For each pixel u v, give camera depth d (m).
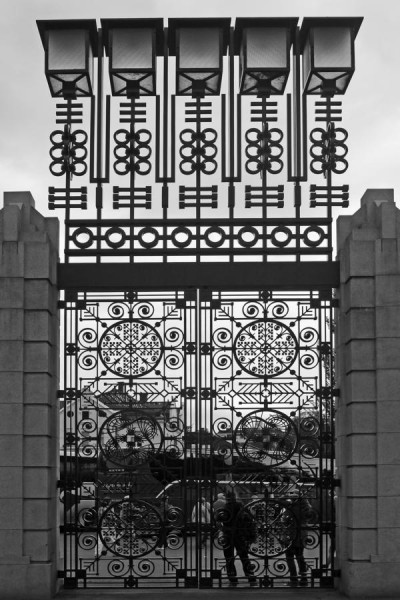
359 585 9.48
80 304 10.38
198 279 10.37
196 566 10.16
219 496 11.70
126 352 10.32
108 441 10.27
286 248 10.58
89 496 10.29
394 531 9.55
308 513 10.38
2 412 9.70
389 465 9.63
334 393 10.33
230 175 10.70
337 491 10.38
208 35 10.74
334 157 10.73
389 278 9.88
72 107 10.84
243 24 10.69
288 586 10.20
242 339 10.36
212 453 10.14
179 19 10.60
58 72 10.61
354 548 9.57
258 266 10.41
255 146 10.81
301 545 10.27
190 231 10.62
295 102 10.91
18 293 9.88
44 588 9.48
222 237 10.59
